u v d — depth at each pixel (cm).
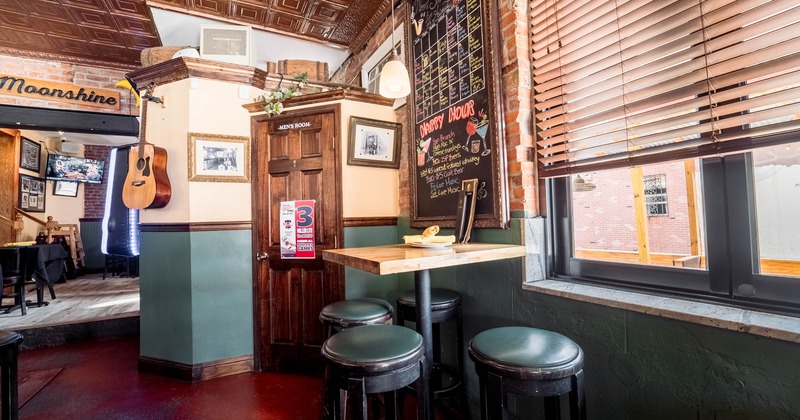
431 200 248
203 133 287
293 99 296
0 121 442
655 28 137
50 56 460
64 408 237
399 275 304
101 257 755
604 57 156
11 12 369
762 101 111
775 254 154
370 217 298
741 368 109
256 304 298
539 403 173
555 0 178
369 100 299
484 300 206
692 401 119
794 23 105
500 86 198
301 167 295
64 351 345
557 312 164
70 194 732
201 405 239
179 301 285
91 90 480
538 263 185
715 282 130
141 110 292
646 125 142
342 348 137
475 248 171
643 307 131
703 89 125
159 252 294
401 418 194
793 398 99
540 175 188
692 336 119
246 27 324
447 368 204
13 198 587
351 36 406
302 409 234
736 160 125
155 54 333
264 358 297
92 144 769
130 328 392
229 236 294
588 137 163
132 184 286
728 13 118
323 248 290
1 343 163
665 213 457
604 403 146
